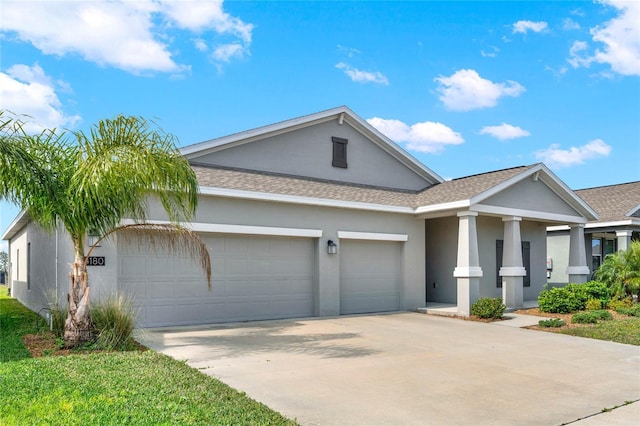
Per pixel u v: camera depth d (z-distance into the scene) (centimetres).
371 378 762
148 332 1121
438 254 1878
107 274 1125
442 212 1595
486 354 960
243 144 1577
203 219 1262
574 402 661
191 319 1257
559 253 2338
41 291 1585
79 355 851
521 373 812
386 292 1631
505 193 1611
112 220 928
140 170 864
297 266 1447
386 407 627
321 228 1470
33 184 869
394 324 1338
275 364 837
